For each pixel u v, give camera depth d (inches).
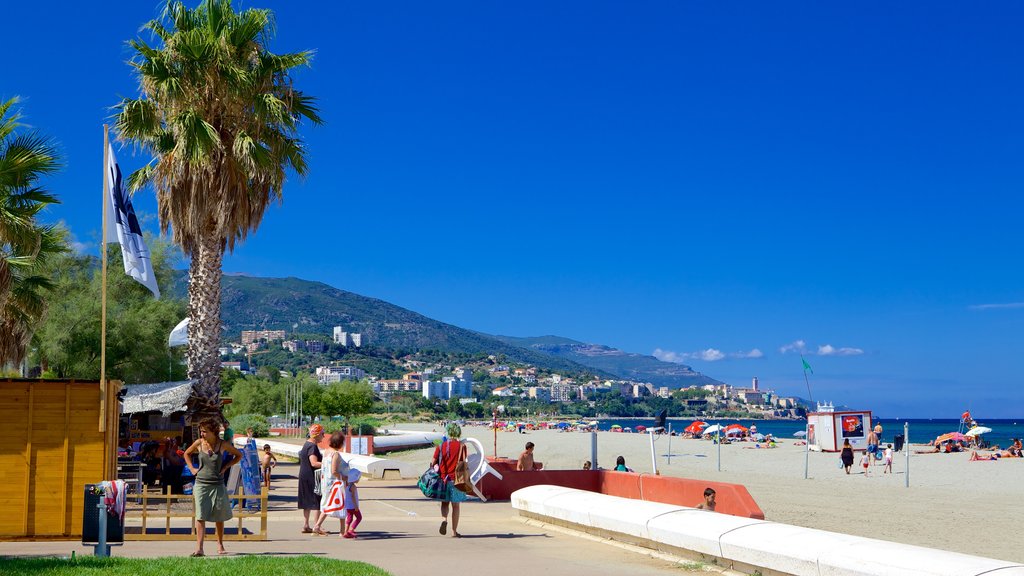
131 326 1419.8
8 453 490.3
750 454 2114.9
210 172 782.5
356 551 454.6
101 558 390.3
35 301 887.7
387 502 772.6
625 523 477.7
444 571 388.5
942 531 737.6
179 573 352.2
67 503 492.7
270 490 885.2
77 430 498.3
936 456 1968.5
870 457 1713.8
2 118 713.0
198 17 818.8
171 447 764.0
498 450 2418.8
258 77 823.7
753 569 383.6
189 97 800.9
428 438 2224.4
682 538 427.5
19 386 494.6
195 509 425.1
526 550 465.1
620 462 842.8
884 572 313.7
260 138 834.8
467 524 598.5
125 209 560.1
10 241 733.9
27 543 478.0
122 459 762.2
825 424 2116.1
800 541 362.6
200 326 814.5
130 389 790.5
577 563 419.8
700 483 591.5
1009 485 1259.8
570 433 4559.5
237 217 818.2
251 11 810.8
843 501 1004.6
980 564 294.8
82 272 1493.6
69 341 1393.9
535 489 616.7
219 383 820.6
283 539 507.8
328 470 517.3
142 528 508.7
